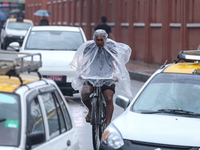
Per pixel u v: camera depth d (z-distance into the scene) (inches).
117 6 2851.9
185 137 526.0
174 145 518.3
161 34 2284.7
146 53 2461.9
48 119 465.7
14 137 403.5
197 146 513.7
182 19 2042.3
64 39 1301.7
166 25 2208.4
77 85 805.9
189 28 2005.4
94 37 770.2
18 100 420.5
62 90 1181.1
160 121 568.7
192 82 645.3
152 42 2422.5
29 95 433.1
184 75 661.9
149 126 555.2
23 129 406.6
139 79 1929.1
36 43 1284.4
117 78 765.9
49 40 1291.8
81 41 1307.8
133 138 536.1
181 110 601.6
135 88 1649.9
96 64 781.3
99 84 751.7
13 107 416.8
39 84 478.6
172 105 613.3
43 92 466.9
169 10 2188.7
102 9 3171.8
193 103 613.3
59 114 501.7
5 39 3179.1
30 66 461.7
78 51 799.1
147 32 2434.8
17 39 3152.1
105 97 765.9
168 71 680.4
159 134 535.2
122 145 535.2
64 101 533.3
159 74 678.5
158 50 2343.8
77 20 3973.9
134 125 561.0
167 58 2219.5
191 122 564.7
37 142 404.8
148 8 2415.1
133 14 2645.2
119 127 561.0
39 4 5398.6
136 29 2630.4
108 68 778.8
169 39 2212.1
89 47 785.6
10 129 407.8
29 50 1253.7
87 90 754.8
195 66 693.3
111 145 539.2
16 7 7864.2
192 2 1955.0
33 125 429.1
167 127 550.3
